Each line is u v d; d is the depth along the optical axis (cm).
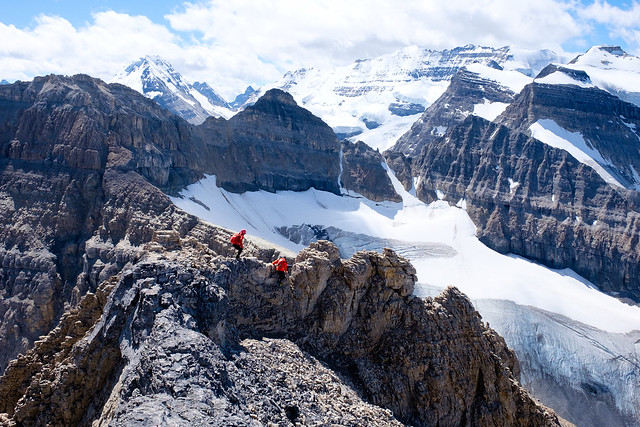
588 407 16488
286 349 5325
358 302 6400
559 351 18662
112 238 14475
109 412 3919
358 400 5206
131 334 4319
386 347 6197
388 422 4972
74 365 4591
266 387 4147
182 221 15125
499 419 6275
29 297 13038
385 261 6588
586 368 18038
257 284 5778
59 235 14512
